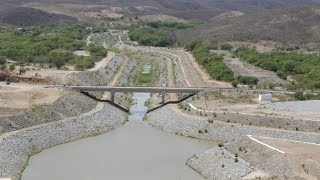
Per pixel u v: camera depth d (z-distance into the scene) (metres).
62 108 141.75
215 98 157.38
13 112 129.50
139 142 127.12
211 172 101.25
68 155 115.12
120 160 111.62
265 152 100.62
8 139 114.25
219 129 130.50
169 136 133.38
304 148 102.00
